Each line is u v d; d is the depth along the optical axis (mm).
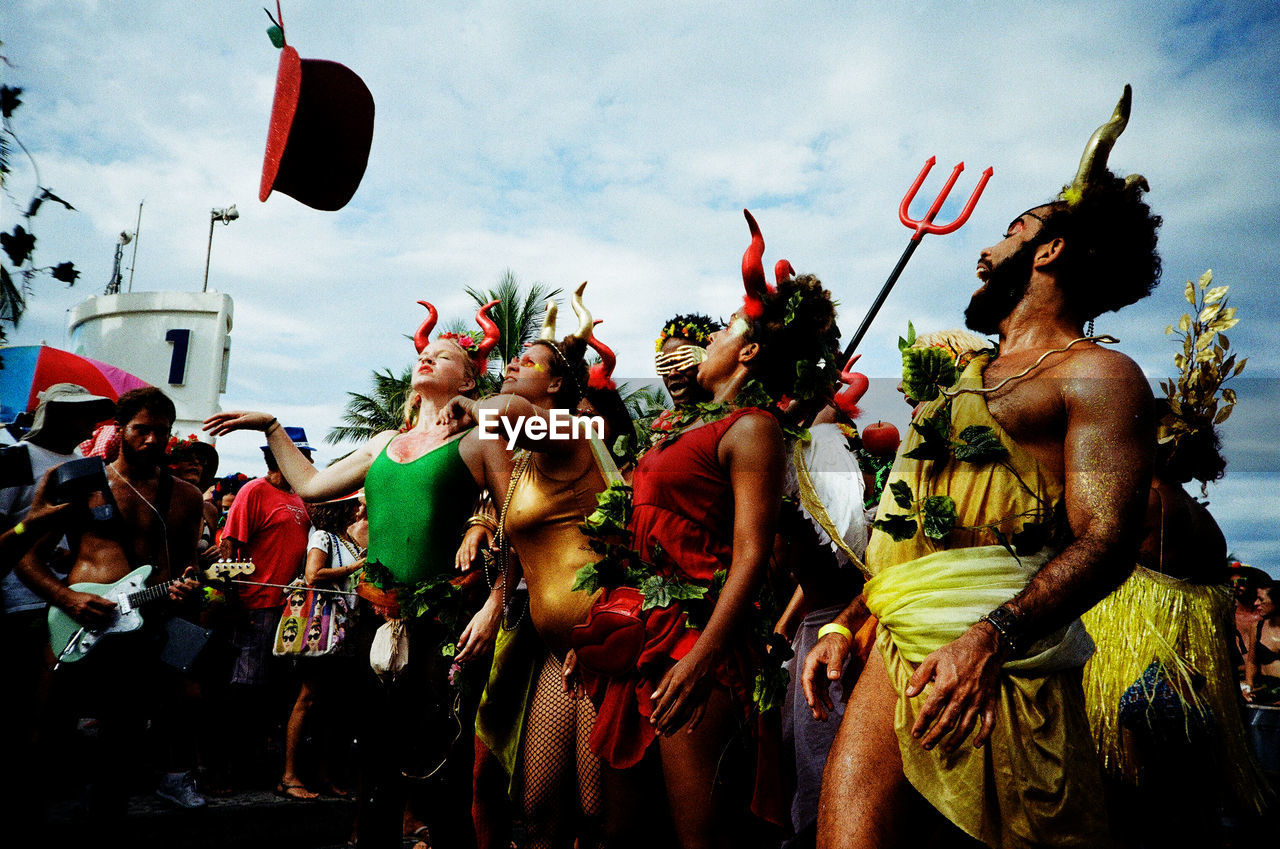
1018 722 1637
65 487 3340
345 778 5199
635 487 2273
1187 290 2816
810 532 2877
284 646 4949
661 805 2242
